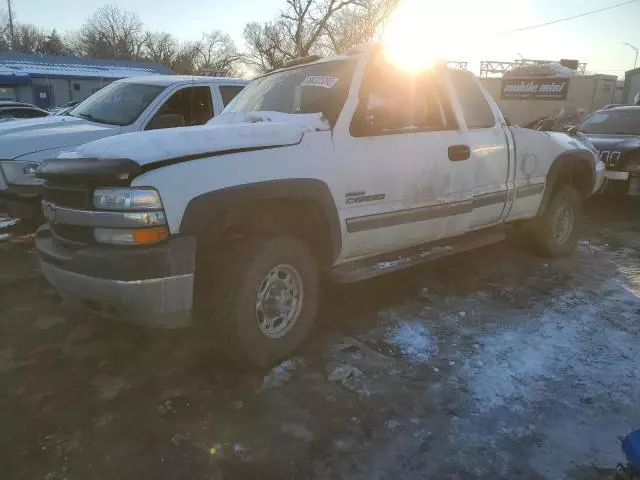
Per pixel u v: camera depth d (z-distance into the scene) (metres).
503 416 2.89
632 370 3.38
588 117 9.97
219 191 3.01
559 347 3.69
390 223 3.91
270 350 3.35
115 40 71.81
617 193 8.20
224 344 3.24
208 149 3.07
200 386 3.17
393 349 3.66
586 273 5.36
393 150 3.88
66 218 3.09
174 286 2.94
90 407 2.93
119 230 2.89
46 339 3.73
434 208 4.20
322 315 4.22
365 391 3.13
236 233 3.32
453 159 4.29
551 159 5.33
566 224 5.86
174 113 6.56
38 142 5.48
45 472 2.43
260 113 4.03
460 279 5.10
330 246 3.64
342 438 2.71
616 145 8.17
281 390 3.14
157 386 3.16
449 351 3.63
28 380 3.20
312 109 3.85
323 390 3.15
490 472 2.47
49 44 68.62
